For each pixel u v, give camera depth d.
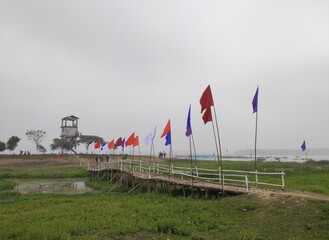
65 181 49.28
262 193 21.81
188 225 17.58
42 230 16.98
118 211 21.53
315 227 15.85
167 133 31.16
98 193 33.47
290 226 16.31
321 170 50.88
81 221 18.98
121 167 40.97
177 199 25.36
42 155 106.75
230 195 23.94
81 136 131.12
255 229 16.42
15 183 43.91
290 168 54.41
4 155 103.12
